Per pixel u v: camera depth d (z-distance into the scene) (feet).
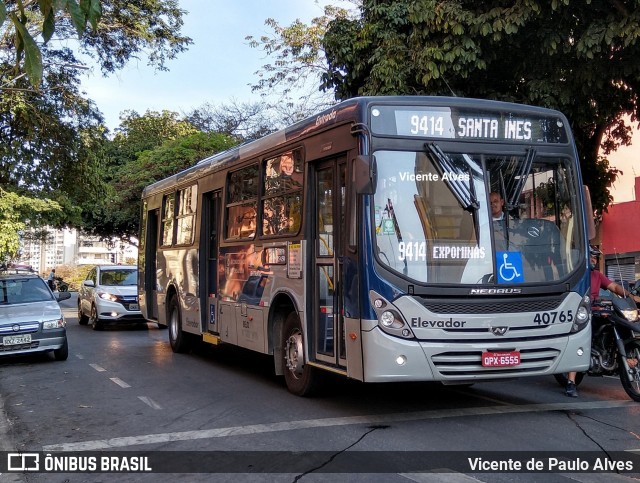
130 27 61.21
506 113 23.20
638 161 54.85
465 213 21.97
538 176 23.30
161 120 135.03
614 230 54.85
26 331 37.68
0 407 27.12
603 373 27.61
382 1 42.52
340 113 23.41
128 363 38.70
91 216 119.03
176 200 43.29
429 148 22.03
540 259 22.53
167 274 44.55
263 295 29.40
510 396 27.12
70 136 69.21
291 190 27.22
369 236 21.17
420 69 38.22
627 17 32.37
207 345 45.01
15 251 65.46
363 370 21.09
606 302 27.45
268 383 31.17
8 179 68.59
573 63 36.65
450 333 20.97
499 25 35.14
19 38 13.51
